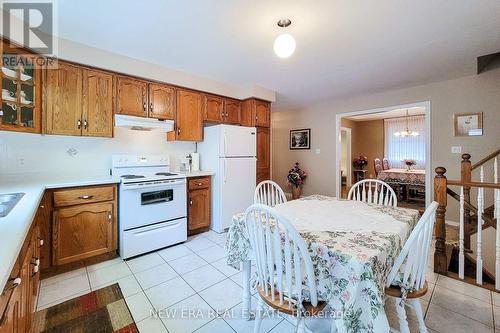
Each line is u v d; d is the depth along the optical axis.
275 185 2.40
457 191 3.49
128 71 2.64
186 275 2.14
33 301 1.53
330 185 5.01
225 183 3.25
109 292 1.87
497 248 1.88
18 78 1.93
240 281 2.05
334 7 1.76
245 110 3.88
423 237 1.17
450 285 1.98
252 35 2.18
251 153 3.56
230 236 1.58
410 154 6.83
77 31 2.11
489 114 3.24
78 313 1.63
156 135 3.24
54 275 2.11
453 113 3.50
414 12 1.83
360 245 1.12
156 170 3.10
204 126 3.63
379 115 6.76
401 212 1.72
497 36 2.21
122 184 2.41
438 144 3.64
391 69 3.05
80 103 2.38
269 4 1.72
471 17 1.89
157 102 2.95
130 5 1.73
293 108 5.54
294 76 3.31
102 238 2.34
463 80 3.41
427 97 3.71
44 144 2.43
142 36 2.20
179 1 1.69
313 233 1.28
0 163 2.19
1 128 1.82
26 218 1.06
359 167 7.59
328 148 5.01
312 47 2.42
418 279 1.22
